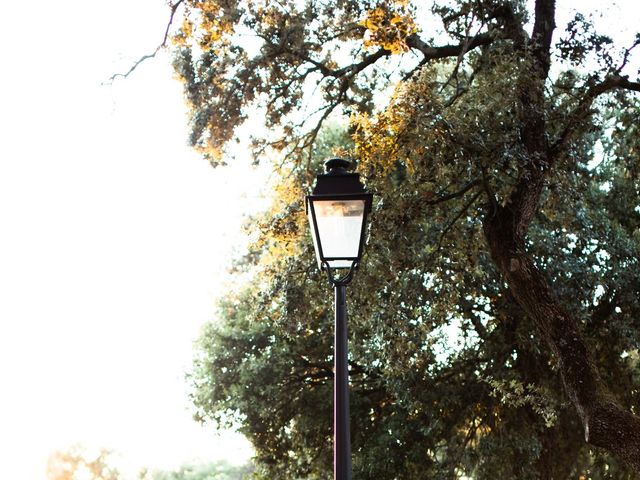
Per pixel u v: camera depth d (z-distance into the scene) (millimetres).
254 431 20438
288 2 14117
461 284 14453
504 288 16938
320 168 16375
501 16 12320
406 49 11578
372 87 15062
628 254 16922
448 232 13141
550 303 10633
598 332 17703
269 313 14453
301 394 20359
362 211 6836
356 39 14125
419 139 10641
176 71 14430
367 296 12812
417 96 10961
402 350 12898
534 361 17734
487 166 10812
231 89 14438
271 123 15047
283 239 13938
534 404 13414
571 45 11586
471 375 18031
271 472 20719
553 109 11508
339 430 6527
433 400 17422
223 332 20875
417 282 13320
